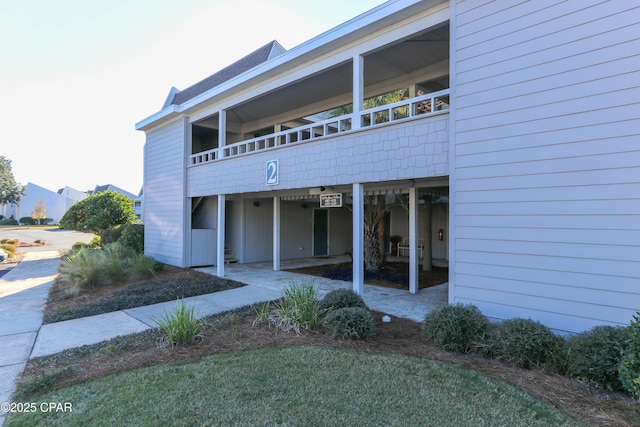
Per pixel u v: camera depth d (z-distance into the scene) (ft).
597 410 9.16
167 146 39.52
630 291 11.91
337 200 28.02
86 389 10.72
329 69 23.62
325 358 12.76
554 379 10.87
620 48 12.19
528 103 14.20
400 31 19.10
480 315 13.79
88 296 24.70
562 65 13.41
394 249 47.93
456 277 16.26
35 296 25.79
